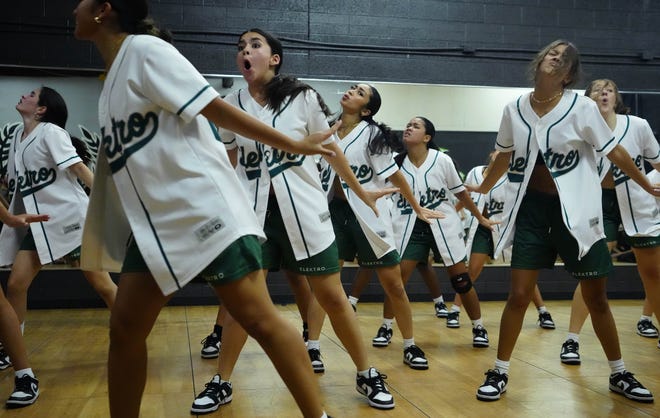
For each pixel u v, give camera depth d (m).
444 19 7.50
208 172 1.63
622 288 7.60
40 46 6.69
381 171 3.53
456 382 3.29
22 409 2.77
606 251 2.93
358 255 3.60
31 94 3.73
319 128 2.75
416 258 4.61
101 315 6.01
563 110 2.85
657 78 7.89
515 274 3.00
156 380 3.33
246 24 7.09
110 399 1.76
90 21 1.75
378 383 2.83
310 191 2.76
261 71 2.79
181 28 6.97
